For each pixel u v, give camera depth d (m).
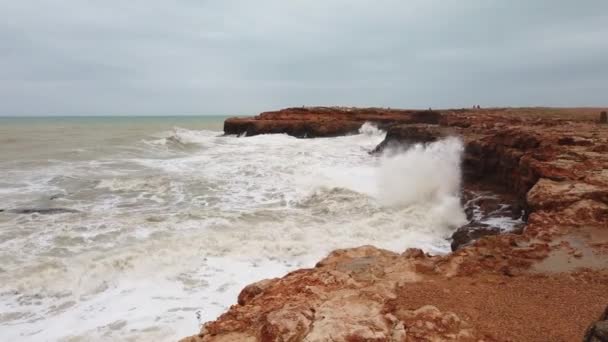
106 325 7.29
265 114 59.19
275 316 4.97
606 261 6.91
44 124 85.19
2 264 9.70
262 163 25.64
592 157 13.03
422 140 26.02
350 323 4.80
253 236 11.60
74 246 11.00
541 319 5.11
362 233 12.41
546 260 7.07
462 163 18.92
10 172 21.20
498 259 7.16
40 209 14.76
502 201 14.30
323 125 50.22
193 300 8.16
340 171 22.27
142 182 19.14
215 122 125.81
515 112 51.22
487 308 5.43
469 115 40.12
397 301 5.64
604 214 8.83
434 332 4.68
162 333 7.00
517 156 15.19
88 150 30.05
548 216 9.12
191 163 25.78
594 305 5.46
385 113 55.12
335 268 6.95
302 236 11.82
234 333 5.01
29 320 7.53
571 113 47.66
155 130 63.72
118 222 13.09
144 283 8.93
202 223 13.08
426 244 12.16
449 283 6.32
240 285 8.85
